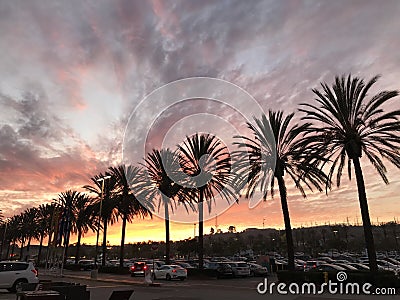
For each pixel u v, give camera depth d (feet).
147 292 64.13
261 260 131.44
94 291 65.05
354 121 76.64
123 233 134.62
